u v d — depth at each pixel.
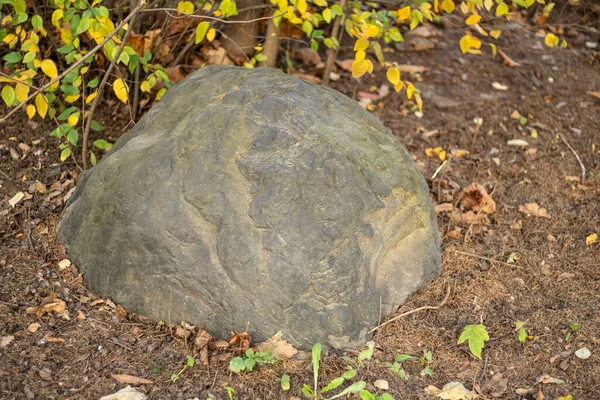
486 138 3.05
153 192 2.23
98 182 2.32
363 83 3.24
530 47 3.52
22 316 2.24
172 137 2.28
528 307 2.38
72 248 2.35
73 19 2.40
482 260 2.51
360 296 2.20
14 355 2.14
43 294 2.29
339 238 2.17
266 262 2.15
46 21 2.79
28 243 2.42
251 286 2.16
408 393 2.14
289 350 2.16
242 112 2.26
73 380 2.11
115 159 2.33
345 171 2.20
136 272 2.24
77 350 2.17
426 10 2.57
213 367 2.15
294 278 2.15
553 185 2.84
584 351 2.24
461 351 2.25
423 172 2.85
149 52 2.61
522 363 2.22
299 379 2.14
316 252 2.15
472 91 3.27
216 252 2.18
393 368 2.17
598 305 2.38
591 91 3.32
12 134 2.77
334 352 2.18
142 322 2.24
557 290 2.43
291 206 2.17
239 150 2.22
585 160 2.96
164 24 2.78
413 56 3.41
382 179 2.25
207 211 2.19
